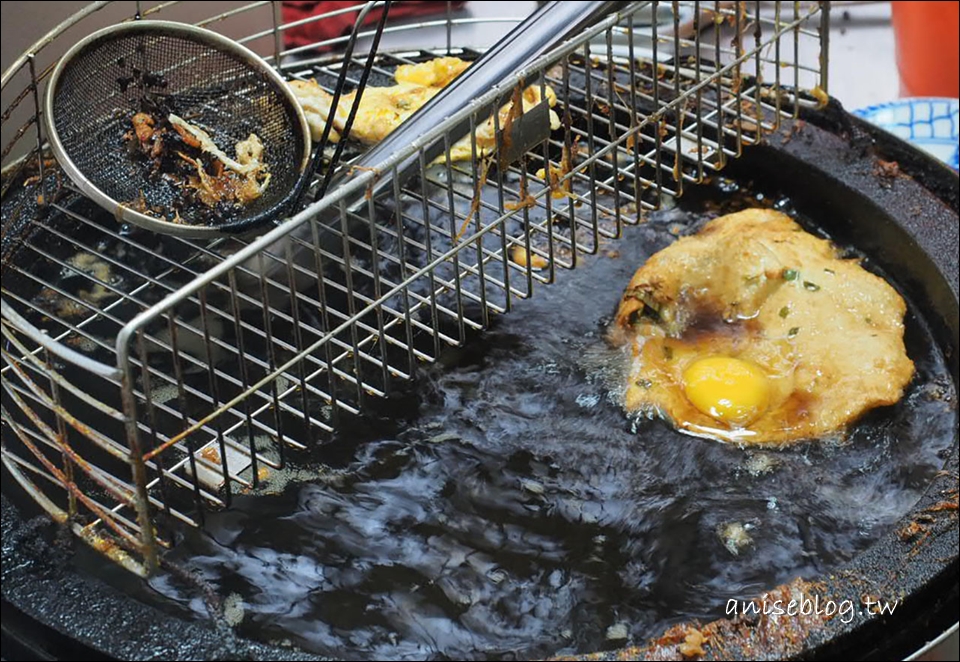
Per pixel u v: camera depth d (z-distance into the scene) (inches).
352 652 56.2
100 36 70.1
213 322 72.2
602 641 56.9
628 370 71.4
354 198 68.9
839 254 82.0
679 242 77.1
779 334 72.6
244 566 59.7
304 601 58.4
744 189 87.0
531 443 66.8
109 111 71.7
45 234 77.4
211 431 58.4
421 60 92.3
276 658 53.6
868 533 62.4
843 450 67.2
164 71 73.9
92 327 72.2
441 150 66.7
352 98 79.4
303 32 135.3
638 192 72.2
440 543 61.3
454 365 70.8
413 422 67.4
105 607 55.4
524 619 57.9
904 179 81.2
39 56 100.5
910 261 78.0
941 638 55.4
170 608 57.7
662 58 95.9
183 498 62.3
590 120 69.3
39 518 61.0
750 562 60.8
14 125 102.8
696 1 75.3
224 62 74.3
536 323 74.0
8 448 65.5
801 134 85.0
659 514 63.2
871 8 159.6
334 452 65.3
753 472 65.7
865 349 70.4
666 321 74.7
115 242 77.9
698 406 69.2
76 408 67.2
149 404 52.0
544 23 68.1
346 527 61.7
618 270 78.3
